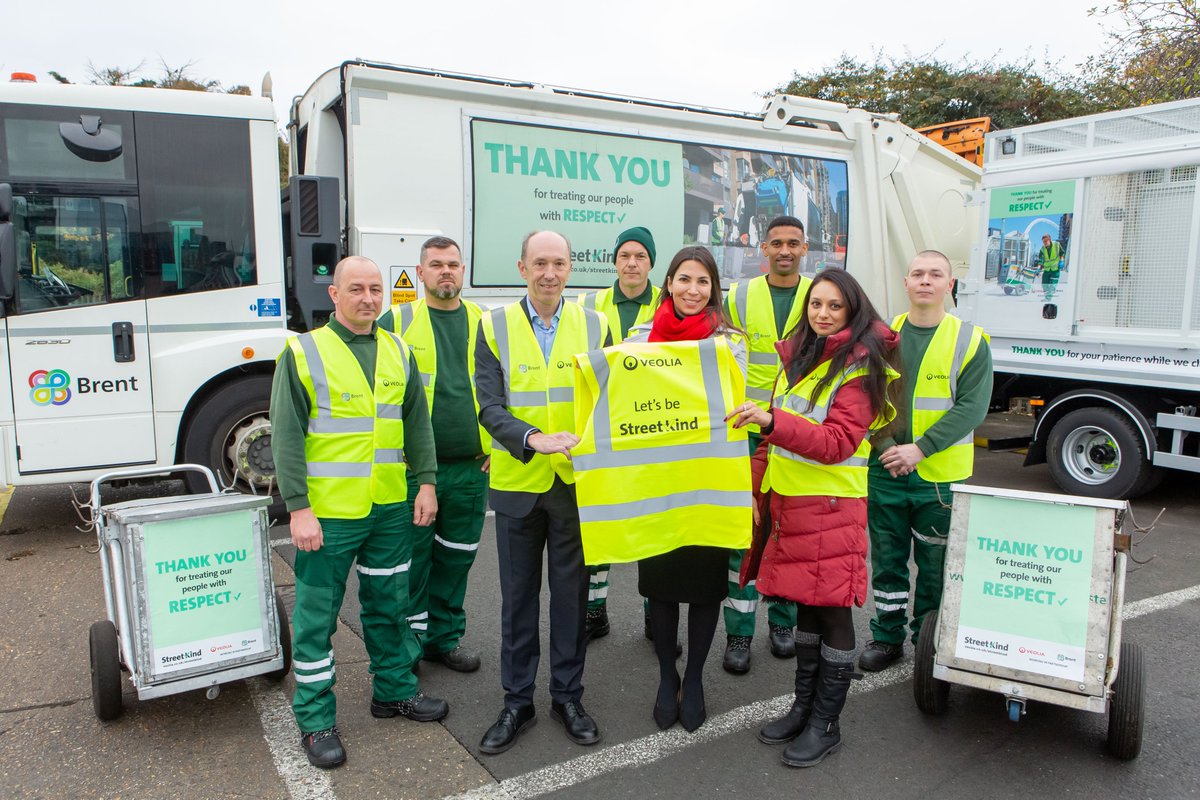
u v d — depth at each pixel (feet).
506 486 10.30
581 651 10.75
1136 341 21.39
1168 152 20.59
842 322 10.10
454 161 20.83
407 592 11.02
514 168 21.59
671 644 10.84
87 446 17.46
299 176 19.44
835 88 63.87
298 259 19.57
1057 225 22.93
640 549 9.69
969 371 11.89
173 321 18.07
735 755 10.34
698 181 24.71
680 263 9.91
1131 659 9.91
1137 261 21.40
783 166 26.50
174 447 18.19
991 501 10.14
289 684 12.09
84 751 10.31
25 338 16.80
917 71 61.62
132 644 10.23
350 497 10.05
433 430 11.94
